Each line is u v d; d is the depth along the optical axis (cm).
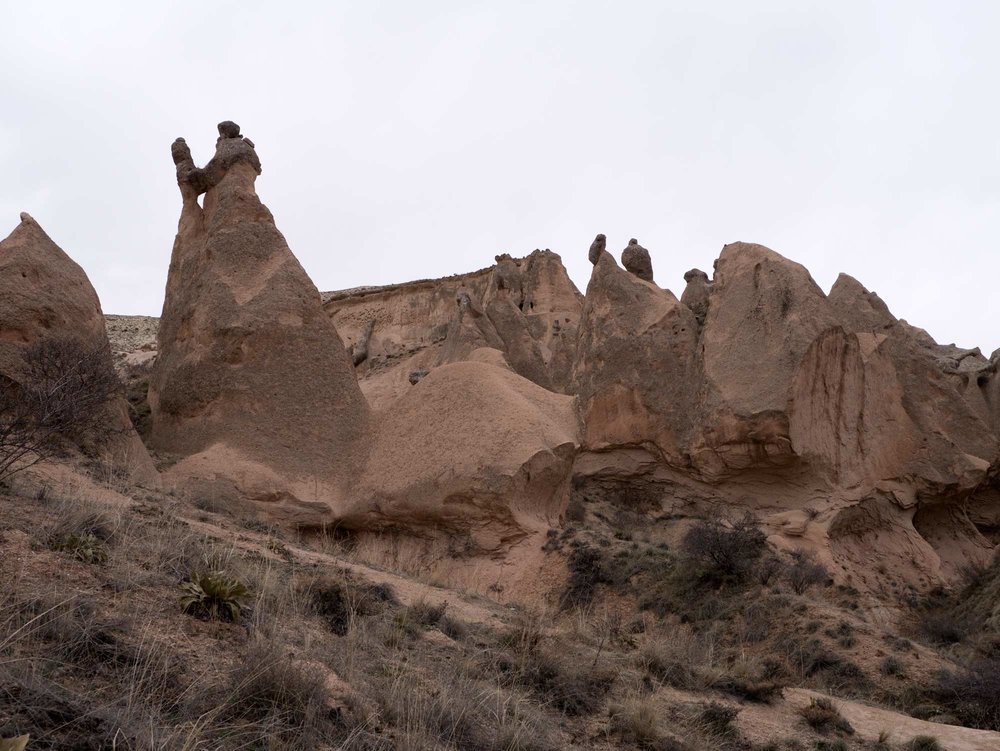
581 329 3334
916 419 3011
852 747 985
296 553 1377
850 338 2809
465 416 2219
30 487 1117
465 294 3672
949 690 1368
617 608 1866
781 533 2548
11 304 1792
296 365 2331
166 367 2495
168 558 900
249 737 590
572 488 3000
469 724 727
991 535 3400
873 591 2477
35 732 509
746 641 1652
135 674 616
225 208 2542
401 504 2130
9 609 641
